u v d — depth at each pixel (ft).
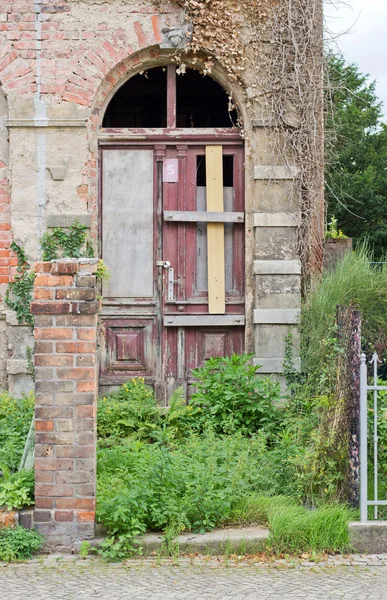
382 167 98.53
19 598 14.71
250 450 21.66
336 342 20.17
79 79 28.12
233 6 28.19
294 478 19.67
